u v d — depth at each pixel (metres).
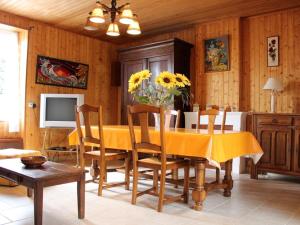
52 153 5.34
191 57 5.45
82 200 2.28
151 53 5.38
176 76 2.90
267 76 4.63
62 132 5.52
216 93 5.03
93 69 6.12
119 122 6.48
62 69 5.55
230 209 2.57
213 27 5.09
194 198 2.54
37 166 2.35
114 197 2.89
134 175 2.66
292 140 3.71
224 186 2.95
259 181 3.78
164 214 2.41
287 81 4.43
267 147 3.90
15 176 2.16
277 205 2.71
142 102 2.97
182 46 5.20
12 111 5.03
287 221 2.28
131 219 2.28
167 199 2.54
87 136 2.99
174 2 4.18
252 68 4.79
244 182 3.71
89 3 4.27
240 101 4.80
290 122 3.73
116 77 6.30
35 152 3.53
